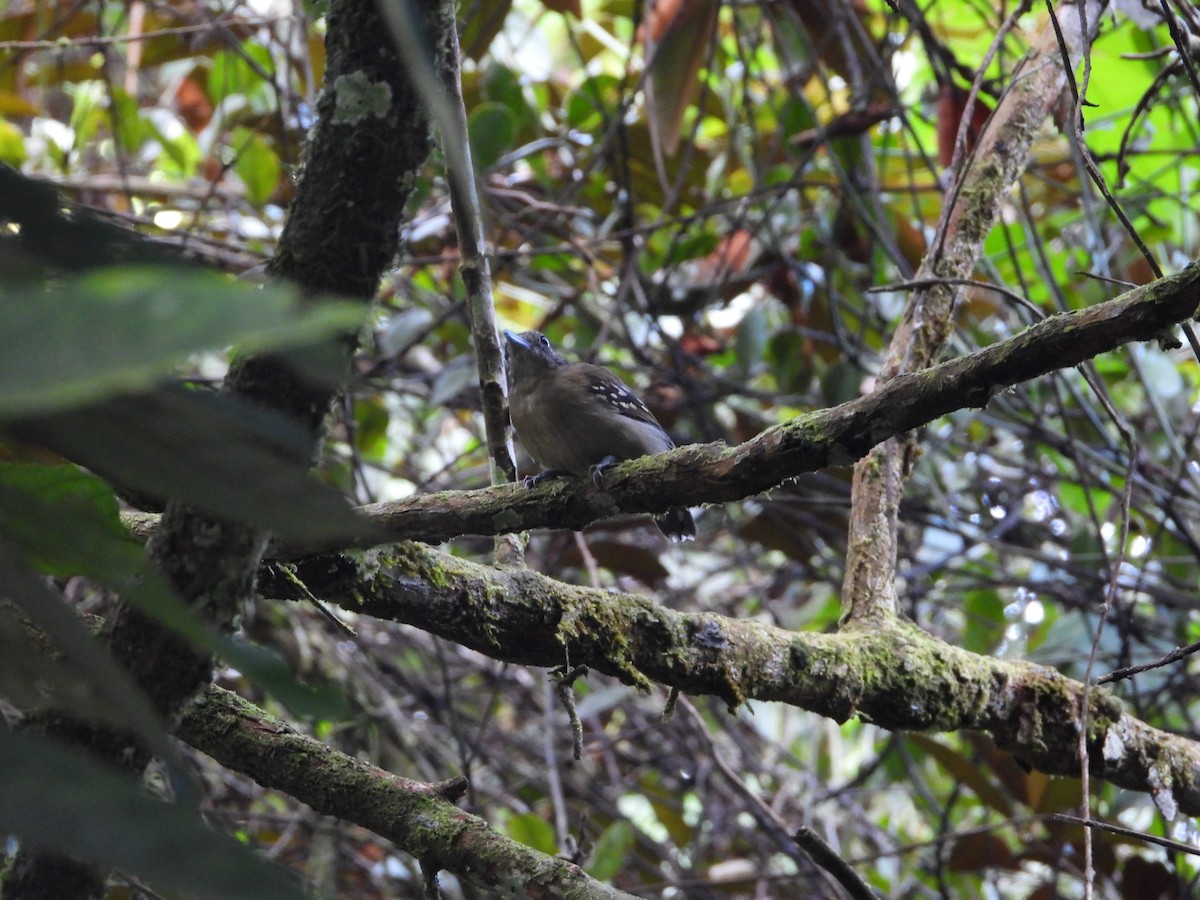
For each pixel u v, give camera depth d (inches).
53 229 70.5
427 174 411.2
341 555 222.7
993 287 270.2
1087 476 427.8
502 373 271.4
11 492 63.5
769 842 492.1
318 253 144.7
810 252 526.0
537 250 468.4
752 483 207.3
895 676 265.4
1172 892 377.4
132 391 52.9
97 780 52.7
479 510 229.0
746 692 249.9
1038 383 489.1
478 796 447.5
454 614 232.4
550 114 554.3
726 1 460.4
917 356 309.4
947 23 562.3
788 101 434.3
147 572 65.4
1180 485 435.8
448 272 493.4
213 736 235.8
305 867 451.5
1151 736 290.7
